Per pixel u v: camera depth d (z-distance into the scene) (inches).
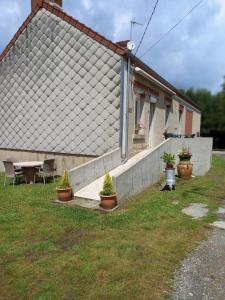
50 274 175.5
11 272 178.9
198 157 528.7
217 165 690.8
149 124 535.2
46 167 405.7
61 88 458.0
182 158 475.2
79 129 445.7
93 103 431.2
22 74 498.6
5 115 525.7
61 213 281.1
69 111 452.8
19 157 513.3
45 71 472.4
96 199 323.9
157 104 570.9
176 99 733.9
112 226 249.6
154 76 527.2
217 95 1690.5
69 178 337.4
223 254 207.3
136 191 357.4
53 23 457.7
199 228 252.2
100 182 369.4
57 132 466.9
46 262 188.5
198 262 194.9
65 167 462.6
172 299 155.6
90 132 436.5
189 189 395.5
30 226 250.2
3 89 524.4
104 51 416.2
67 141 457.7
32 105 491.2
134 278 170.7
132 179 344.8
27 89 495.2
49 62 466.6
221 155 1083.9
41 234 235.0
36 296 155.6
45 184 409.4
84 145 442.6
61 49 453.1
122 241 216.7
